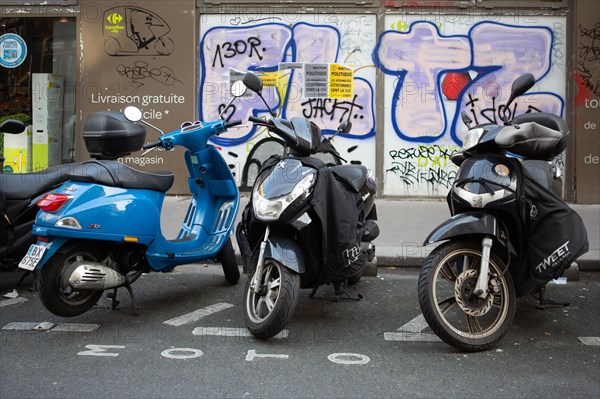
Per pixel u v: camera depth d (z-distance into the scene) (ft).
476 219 15.23
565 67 33.40
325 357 15.33
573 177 33.35
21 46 35.40
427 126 33.83
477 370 14.60
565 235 15.74
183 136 19.62
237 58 34.19
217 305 19.49
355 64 33.86
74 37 35.19
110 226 16.74
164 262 18.53
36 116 35.63
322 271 16.90
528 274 16.21
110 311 18.72
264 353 15.55
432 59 33.63
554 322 17.98
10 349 15.69
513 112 33.68
